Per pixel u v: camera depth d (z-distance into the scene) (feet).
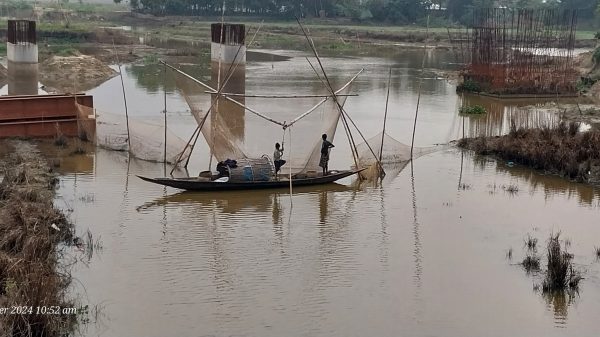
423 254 55.62
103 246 54.90
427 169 82.38
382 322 44.01
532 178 79.36
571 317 45.57
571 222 64.39
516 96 142.20
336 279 50.34
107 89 139.54
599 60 174.19
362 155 83.92
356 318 44.47
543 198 71.72
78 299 45.42
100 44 242.99
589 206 69.41
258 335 41.91
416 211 66.49
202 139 92.63
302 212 65.31
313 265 52.80
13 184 63.87
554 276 49.80
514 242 58.75
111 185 71.61
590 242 59.11
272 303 46.21
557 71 147.54
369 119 113.09
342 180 76.69
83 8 415.44
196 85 145.18
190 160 82.43
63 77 156.25
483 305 46.91
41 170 73.00
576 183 77.56
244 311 44.93
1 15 328.08
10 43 137.69
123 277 49.34
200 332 42.04
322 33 334.03
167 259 52.95
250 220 62.59
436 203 69.15
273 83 156.25
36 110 88.58
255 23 366.63
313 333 42.39
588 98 143.33
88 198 66.80
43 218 55.83
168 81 153.79
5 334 37.52
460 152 91.61
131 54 212.64
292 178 72.90
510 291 49.16
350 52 265.34
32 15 318.65
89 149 85.56
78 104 89.61
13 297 40.04
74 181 72.54
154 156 81.71
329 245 57.06
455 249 56.85
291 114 108.78
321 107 97.14
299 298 47.06
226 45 137.59
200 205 66.33
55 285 43.52
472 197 71.46
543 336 42.91
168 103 121.19
